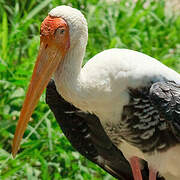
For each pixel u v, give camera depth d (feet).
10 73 39.86
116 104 30.68
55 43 29.30
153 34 50.01
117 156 34.99
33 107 29.91
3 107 39.40
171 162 32.37
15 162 36.40
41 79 29.58
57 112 34.35
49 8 45.83
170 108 30.01
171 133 31.12
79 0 46.11
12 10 47.11
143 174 35.17
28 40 43.96
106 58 30.50
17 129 30.22
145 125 31.09
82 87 29.99
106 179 37.76
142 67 30.40
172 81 30.78
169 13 53.06
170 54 48.16
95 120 33.27
